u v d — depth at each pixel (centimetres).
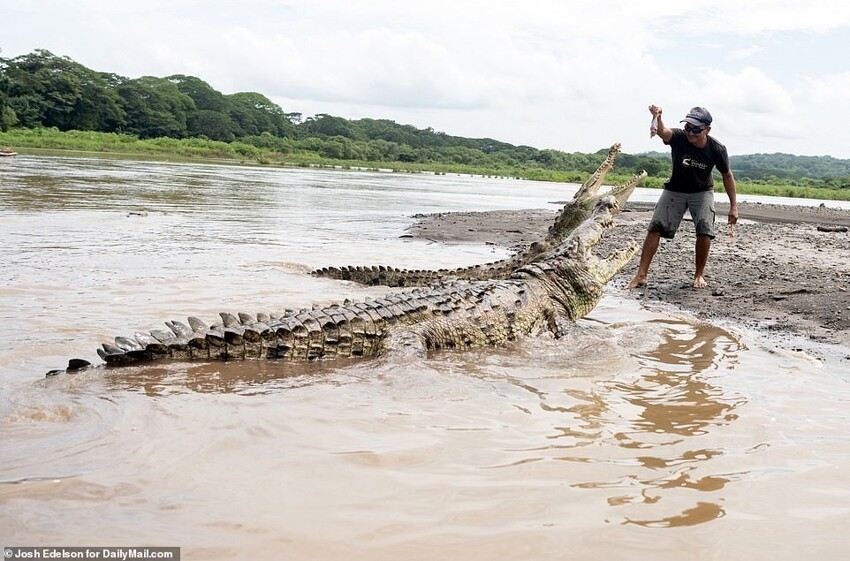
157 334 507
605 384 482
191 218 1564
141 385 439
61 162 4038
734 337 642
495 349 603
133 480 304
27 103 8881
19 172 2825
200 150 8350
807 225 2053
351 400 429
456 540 263
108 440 348
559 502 296
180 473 313
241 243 1198
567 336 652
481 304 625
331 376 486
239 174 4250
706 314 767
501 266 906
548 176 9225
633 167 9000
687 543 266
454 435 373
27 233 1159
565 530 272
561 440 370
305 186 3388
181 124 10994
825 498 308
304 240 1311
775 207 3058
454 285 670
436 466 330
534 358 569
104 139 8406
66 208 1593
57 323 582
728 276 1007
